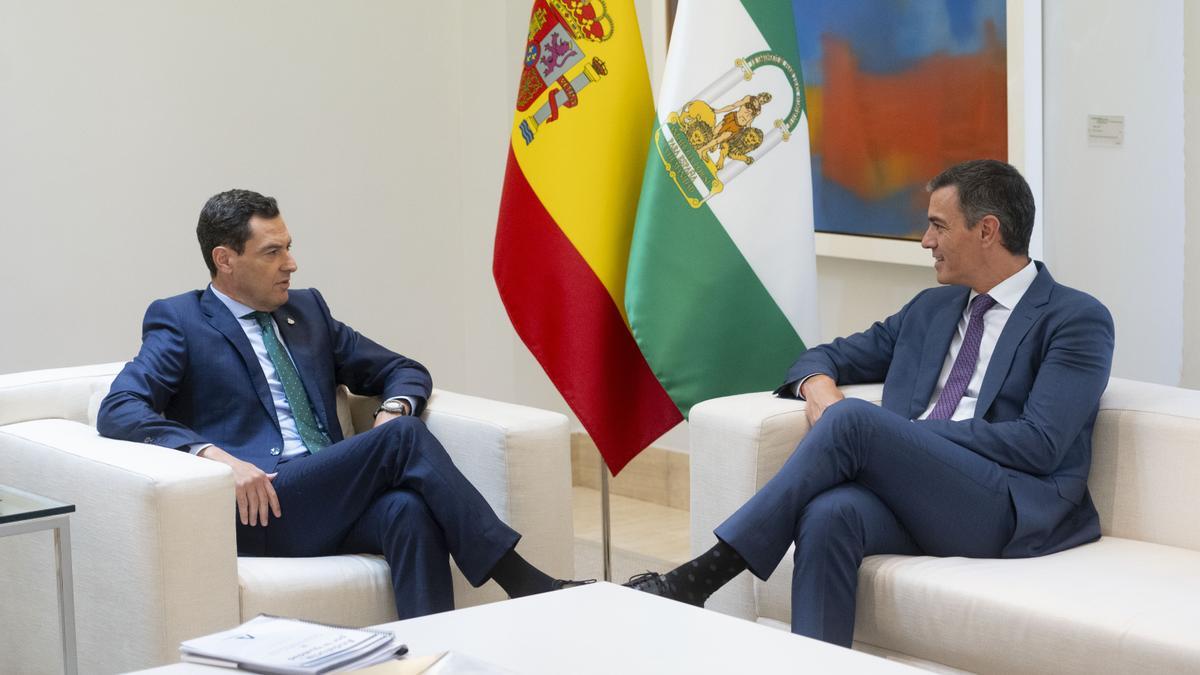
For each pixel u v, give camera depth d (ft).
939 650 8.39
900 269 13.44
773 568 8.94
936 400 10.04
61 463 9.27
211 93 15.52
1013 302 9.75
